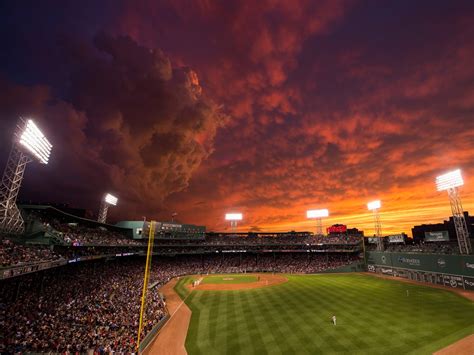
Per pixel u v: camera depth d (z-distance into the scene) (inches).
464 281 1980.8
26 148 1325.0
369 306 1475.1
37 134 1349.7
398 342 989.8
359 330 1112.2
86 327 1159.0
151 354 1002.1
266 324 1243.2
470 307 1432.1
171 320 1395.2
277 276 2856.8
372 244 3752.5
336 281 2402.8
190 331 1225.4
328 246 3676.2
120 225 3248.0
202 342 1091.9
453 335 1043.9
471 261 1943.9
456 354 896.9
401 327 1133.1
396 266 2674.7
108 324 1219.2
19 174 1365.7
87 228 2514.8
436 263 2222.0
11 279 1371.8
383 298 1665.8
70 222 2396.7
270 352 960.3
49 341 987.3
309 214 4335.6
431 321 1203.2
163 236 3442.4
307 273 3105.3
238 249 3597.4
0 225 1341.0
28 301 1279.5
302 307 1498.5
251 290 2078.0
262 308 1520.7
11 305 1194.6
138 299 1635.1
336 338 1041.5
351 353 917.2
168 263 3206.2
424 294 1775.3
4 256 1185.4
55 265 1416.1
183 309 1595.7
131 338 1095.0
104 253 2274.9
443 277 2150.6
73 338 1038.4
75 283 1715.1
